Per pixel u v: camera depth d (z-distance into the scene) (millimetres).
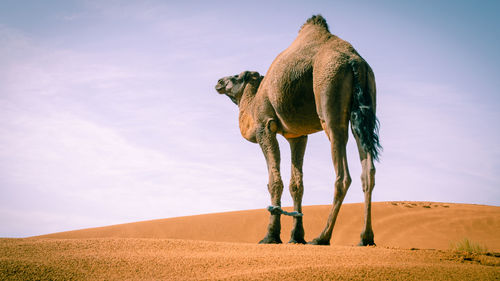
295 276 5742
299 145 12203
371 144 9352
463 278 5676
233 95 13180
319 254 7262
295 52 10750
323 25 11164
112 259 6809
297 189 11930
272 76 11125
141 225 24312
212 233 22750
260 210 25688
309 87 10391
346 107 9719
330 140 9750
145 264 6605
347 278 5652
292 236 11633
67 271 6246
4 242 8047
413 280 5594
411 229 21438
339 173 9578
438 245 18062
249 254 7359
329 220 9633
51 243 7965
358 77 9656
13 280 5836
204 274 6176
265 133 11711
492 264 7043
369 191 9258
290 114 10914
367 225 9266
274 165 11586
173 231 23141
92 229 24141
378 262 6594
